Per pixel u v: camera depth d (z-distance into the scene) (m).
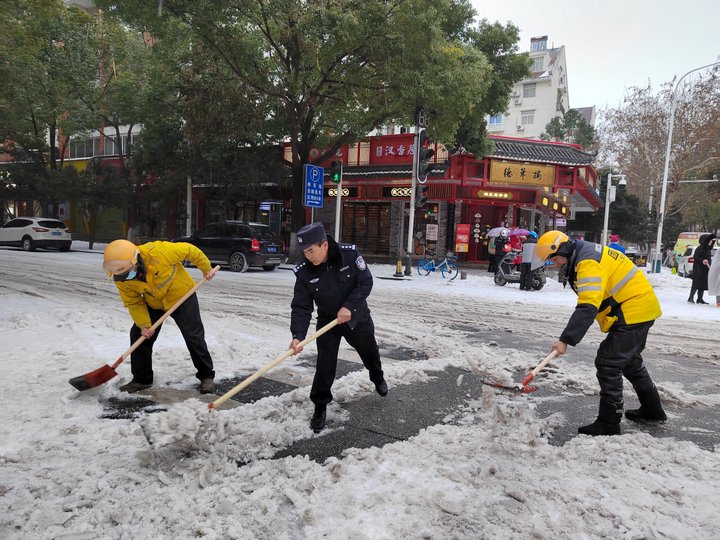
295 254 18.97
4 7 8.80
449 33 18.28
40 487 2.64
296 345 3.45
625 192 38.56
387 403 4.18
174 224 28.73
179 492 2.62
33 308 7.89
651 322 3.55
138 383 4.36
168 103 19.83
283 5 13.54
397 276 15.45
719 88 30.28
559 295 12.47
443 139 16.50
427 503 2.55
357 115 17.59
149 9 13.67
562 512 2.50
